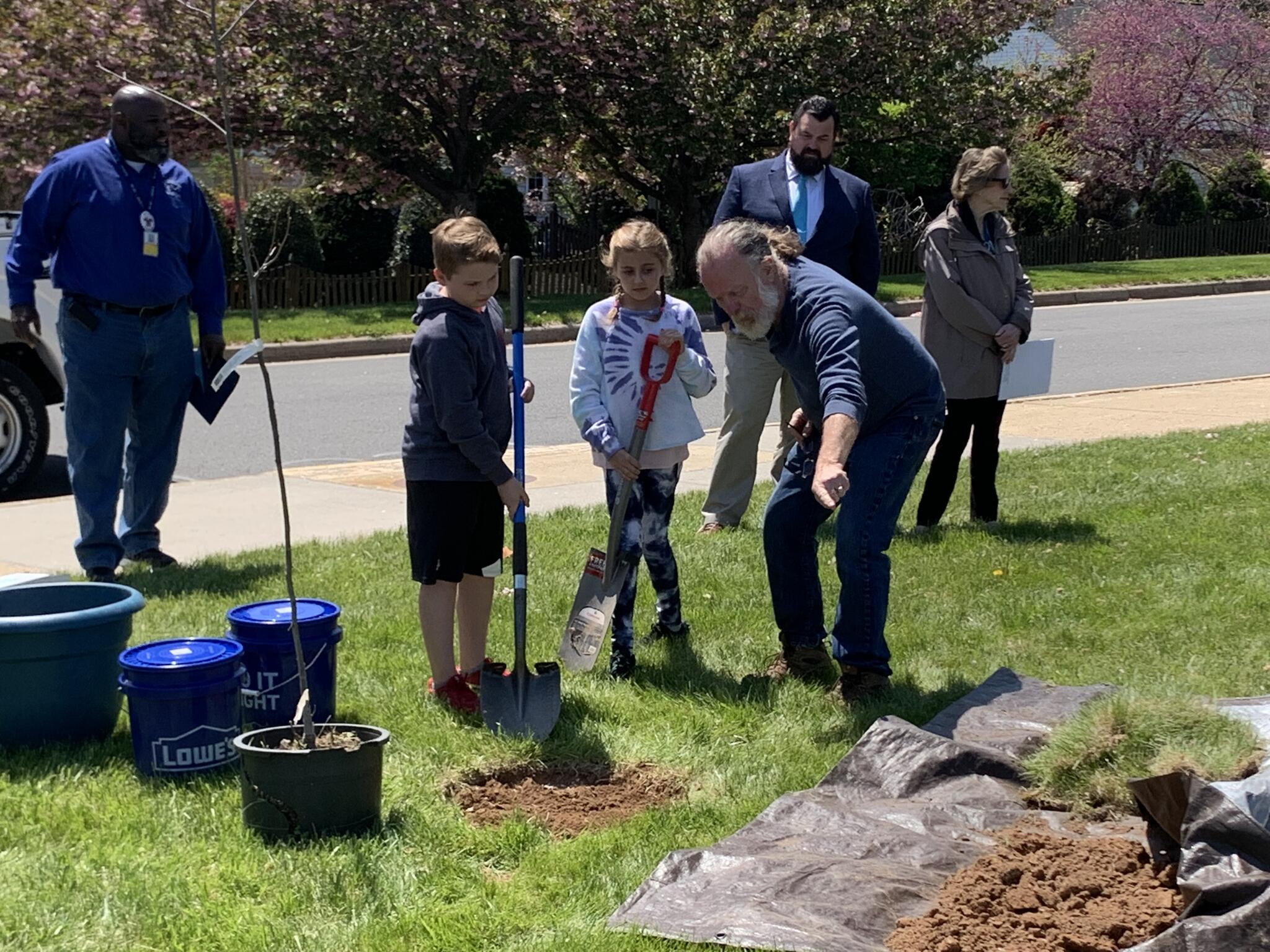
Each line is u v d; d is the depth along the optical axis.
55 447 10.49
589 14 20.31
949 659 4.91
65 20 18.88
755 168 6.71
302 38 19.38
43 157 19.86
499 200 24.50
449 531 4.43
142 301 6.08
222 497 8.18
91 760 4.02
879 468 4.39
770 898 3.00
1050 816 3.49
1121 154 33.59
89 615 4.09
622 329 4.86
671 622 5.20
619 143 23.28
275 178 22.88
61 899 3.11
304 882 3.20
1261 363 14.77
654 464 4.93
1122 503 7.42
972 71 23.34
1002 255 6.73
